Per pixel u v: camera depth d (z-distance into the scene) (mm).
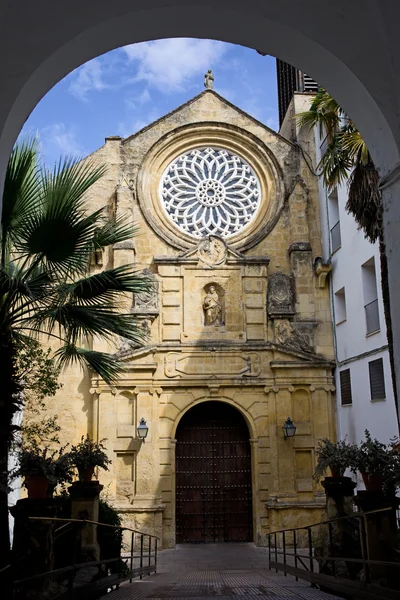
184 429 25031
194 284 25219
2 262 11867
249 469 24656
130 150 26859
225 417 25203
